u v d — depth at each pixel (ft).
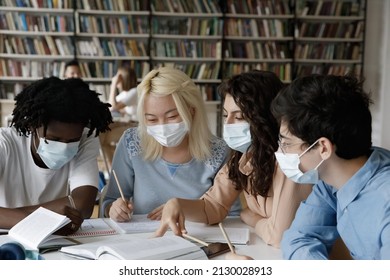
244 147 5.75
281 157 4.25
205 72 22.59
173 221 5.22
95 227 5.70
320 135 3.84
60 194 6.69
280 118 4.07
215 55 22.53
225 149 6.66
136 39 22.49
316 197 4.83
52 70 21.80
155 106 6.06
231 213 6.74
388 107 21.72
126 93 18.44
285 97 3.98
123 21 21.81
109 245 4.48
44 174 6.38
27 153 6.31
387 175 3.93
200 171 6.61
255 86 5.41
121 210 5.94
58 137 5.70
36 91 5.74
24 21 21.30
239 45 22.65
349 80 3.92
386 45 21.56
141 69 22.29
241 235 5.43
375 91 22.54
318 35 22.53
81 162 6.42
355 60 22.63
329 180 4.23
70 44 21.79
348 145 3.84
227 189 6.10
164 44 22.31
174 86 6.03
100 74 22.03
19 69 21.67
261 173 5.45
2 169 6.19
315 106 3.79
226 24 22.38
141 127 6.46
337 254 4.92
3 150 6.15
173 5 21.98
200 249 4.61
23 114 5.70
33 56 21.54
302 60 22.65
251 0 22.22
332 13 22.44
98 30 21.70
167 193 6.61
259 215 5.96
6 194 6.35
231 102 5.61
